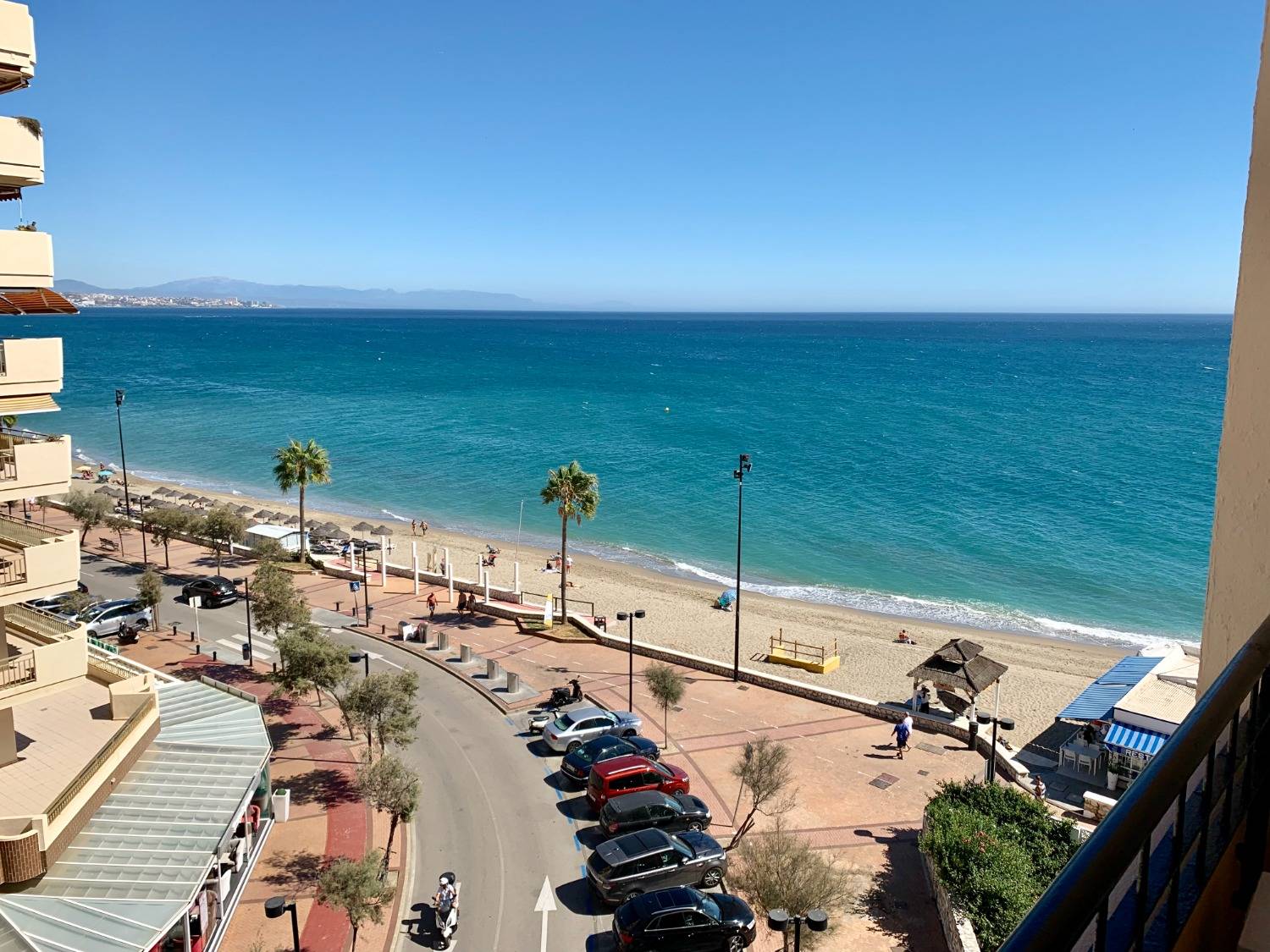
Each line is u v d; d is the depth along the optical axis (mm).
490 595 46031
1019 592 51344
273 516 62094
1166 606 49031
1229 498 3896
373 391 143000
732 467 83125
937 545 60094
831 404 127000
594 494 41375
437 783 26469
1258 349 3730
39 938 14492
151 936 14883
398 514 70188
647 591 51125
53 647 18672
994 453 89375
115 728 20781
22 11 16906
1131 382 157125
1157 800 2230
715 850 21438
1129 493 72250
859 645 41656
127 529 54219
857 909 20062
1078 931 1782
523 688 33750
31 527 19938
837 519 66438
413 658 36844
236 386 148875
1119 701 27281
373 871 18625
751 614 46812
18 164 17031
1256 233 3744
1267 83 3752
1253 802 2980
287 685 28672
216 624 40156
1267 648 3004
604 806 23375
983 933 17719
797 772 27156
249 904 20344
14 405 17719
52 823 16656
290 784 26047
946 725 30062
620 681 34781
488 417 114250
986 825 20625
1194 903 2520
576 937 19578
